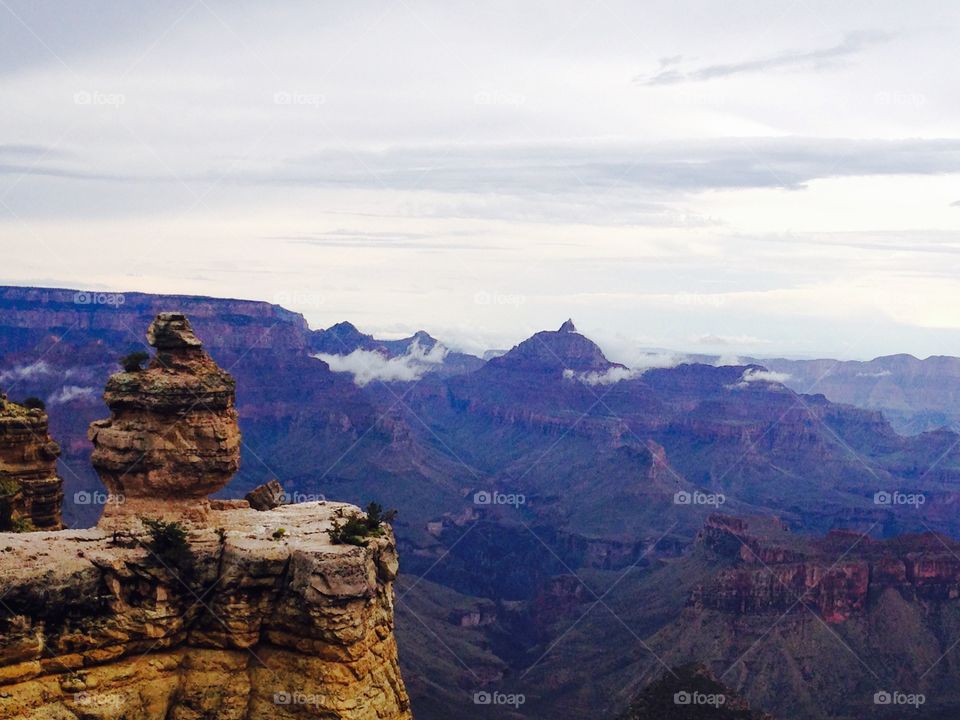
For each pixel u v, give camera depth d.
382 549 81.00
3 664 70.69
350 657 76.31
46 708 71.56
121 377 81.62
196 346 82.38
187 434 80.81
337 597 75.56
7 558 73.44
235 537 79.62
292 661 77.00
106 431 81.25
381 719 77.69
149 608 75.44
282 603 77.06
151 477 80.56
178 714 75.38
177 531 76.94
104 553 75.50
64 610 73.12
